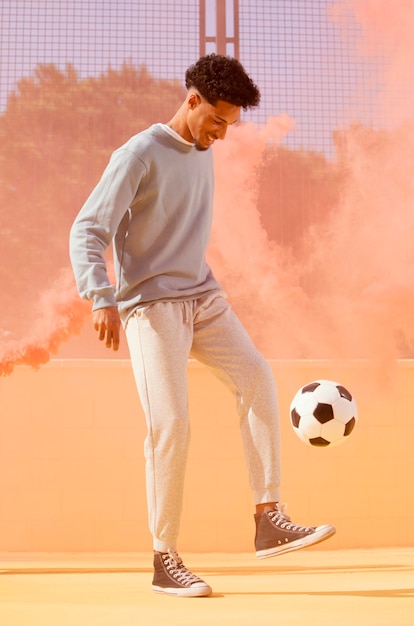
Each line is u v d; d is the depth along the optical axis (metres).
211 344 2.79
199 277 2.78
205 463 6.02
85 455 5.95
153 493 2.62
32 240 5.58
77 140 5.68
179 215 2.72
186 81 2.70
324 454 6.08
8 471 5.91
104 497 5.93
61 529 5.88
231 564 4.68
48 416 5.96
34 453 5.93
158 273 2.69
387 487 6.10
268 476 2.71
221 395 6.08
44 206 5.62
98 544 5.89
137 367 2.67
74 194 5.65
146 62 5.72
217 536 5.96
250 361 2.76
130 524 5.93
